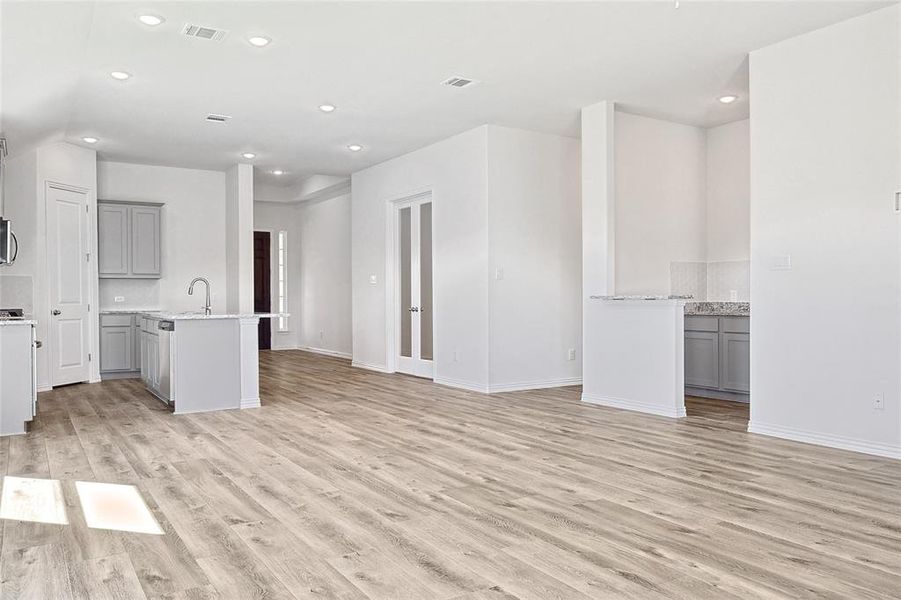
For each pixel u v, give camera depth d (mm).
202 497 3332
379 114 6438
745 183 6852
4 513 3088
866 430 4227
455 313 7336
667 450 4324
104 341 8047
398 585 2312
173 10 4066
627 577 2371
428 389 7148
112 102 5938
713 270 7176
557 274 7363
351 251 10102
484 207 6879
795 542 2701
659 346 5602
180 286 8891
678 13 4180
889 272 4113
